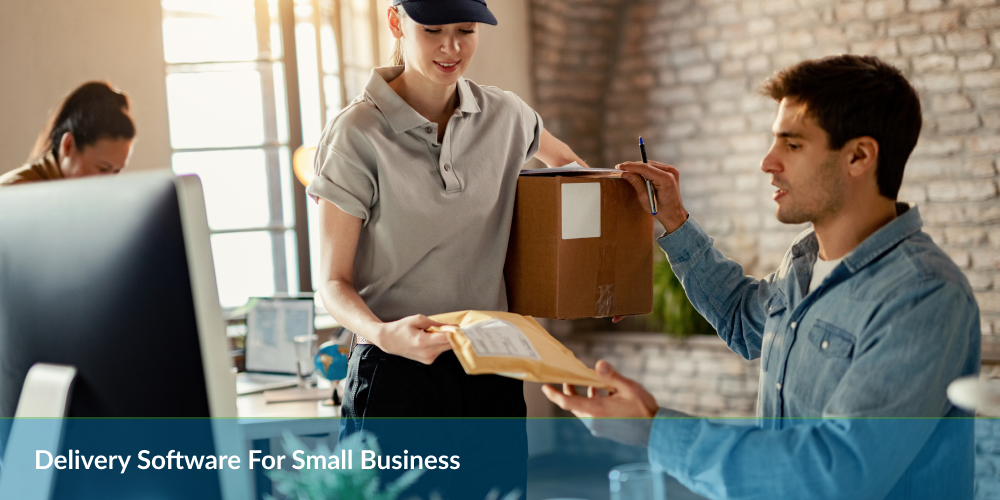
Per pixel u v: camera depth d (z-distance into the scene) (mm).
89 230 768
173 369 722
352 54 3984
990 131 4043
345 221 1360
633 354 4664
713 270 1508
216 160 3705
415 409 1382
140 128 3480
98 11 3348
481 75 4316
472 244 1424
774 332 1290
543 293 1441
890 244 1109
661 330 4781
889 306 1052
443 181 1388
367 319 1225
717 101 4793
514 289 1492
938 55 4156
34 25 3184
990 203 4059
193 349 710
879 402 1002
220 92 3697
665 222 1521
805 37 4500
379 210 1377
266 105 3791
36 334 837
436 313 1415
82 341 787
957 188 4145
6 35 3121
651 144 5039
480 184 1418
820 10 4449
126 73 3432
